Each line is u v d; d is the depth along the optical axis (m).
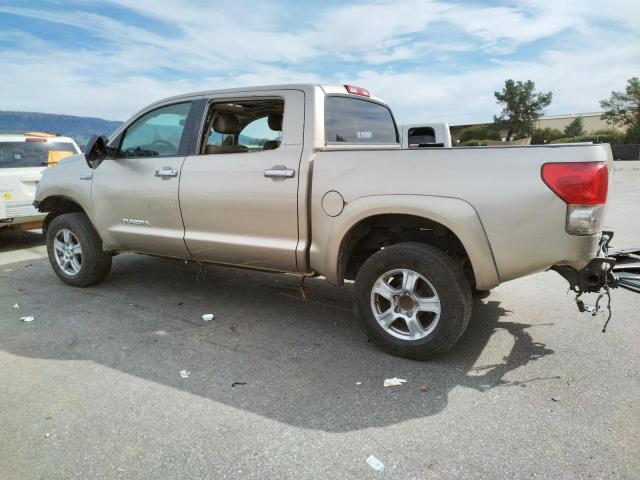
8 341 3.82
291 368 3.32
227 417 2.72
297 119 3.76
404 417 2.70
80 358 3.51
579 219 2.81
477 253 3.06
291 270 3.88
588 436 2.49
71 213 5.24
